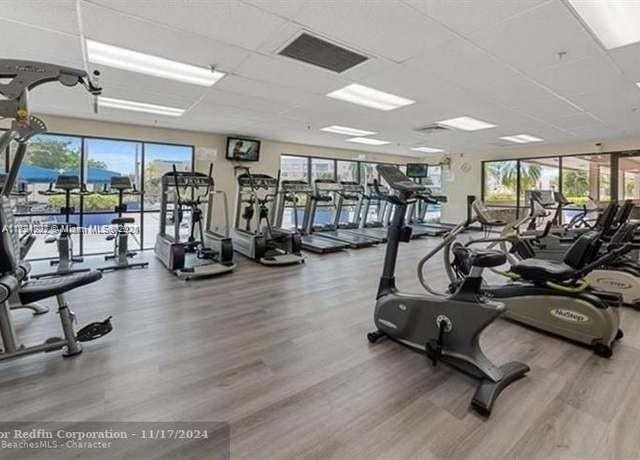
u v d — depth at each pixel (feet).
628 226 9.89
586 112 17.16
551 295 9.48
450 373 7.55
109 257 19.02
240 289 13.91
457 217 35.73
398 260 19.97
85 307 11.50
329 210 34.71
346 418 6.06
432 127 21.35
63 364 7.79
